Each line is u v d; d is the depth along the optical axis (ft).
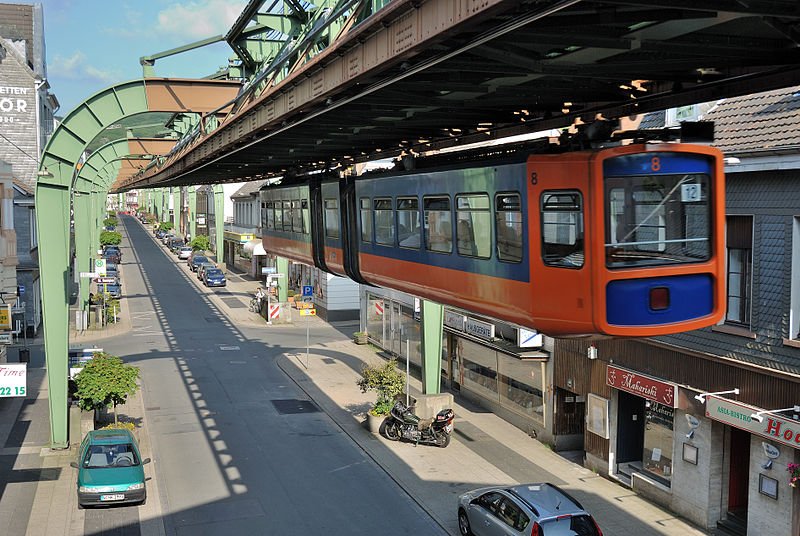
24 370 62.80
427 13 28.19
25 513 55.42
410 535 52.19
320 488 61.05
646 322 30.91
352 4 37.81
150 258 275.59
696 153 31.48
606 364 62.08
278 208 87.56
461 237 42.57
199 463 66.80
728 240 51.57
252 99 58.90
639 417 62.64
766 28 28.32
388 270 53.83
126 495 56.13
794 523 46.11
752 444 49.08
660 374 56.34
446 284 44.68
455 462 67.00
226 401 87.92
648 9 25.73
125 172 213.25
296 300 163.12
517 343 71.51
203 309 162.50
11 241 94.84
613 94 39.17
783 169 46.42
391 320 112.57
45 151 68.69
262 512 55.98
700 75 34.78
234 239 234.58
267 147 66.08
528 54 31.45
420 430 71.92
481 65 31.83
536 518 44.11
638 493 59.11
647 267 30.86
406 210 50.37
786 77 32.01
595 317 30.91
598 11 25.53
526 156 35.86
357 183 59.36
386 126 51.55
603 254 30.63
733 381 49.93
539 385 73.10
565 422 70.49
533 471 64.69
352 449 71.10
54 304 69.46
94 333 133.08
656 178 31.14
